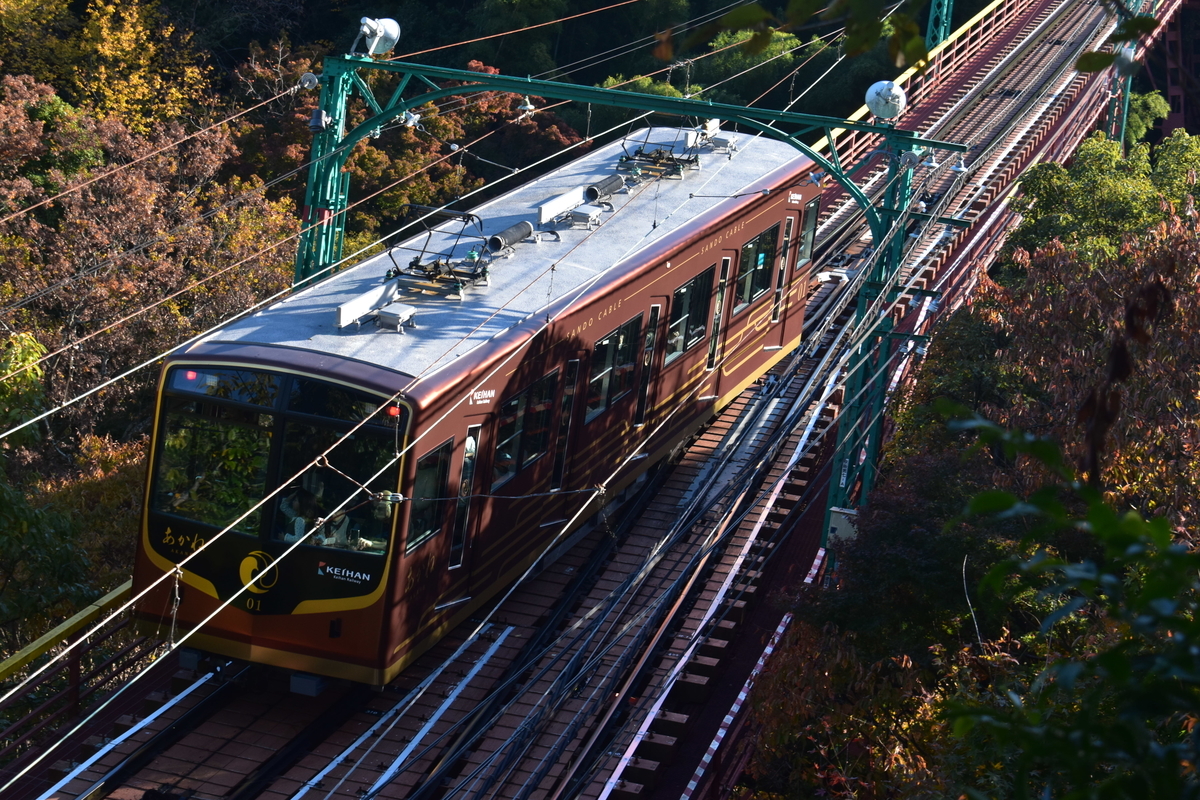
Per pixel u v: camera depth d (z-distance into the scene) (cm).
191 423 1248
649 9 5759
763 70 5384
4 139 3522
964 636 1480
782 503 2164
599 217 1694
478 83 1867
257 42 4950
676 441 1853
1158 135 6900
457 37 5762
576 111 5438
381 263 1515
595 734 1354
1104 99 5153
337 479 1205
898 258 1850
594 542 1761
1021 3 5862
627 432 1675
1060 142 4291
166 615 1272
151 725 1271
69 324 3014
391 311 1324
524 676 1439
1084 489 236
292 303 1374
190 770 1205
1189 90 6600
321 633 1222
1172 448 1527
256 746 1253
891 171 1797
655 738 1463
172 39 4912
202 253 3353
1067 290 1834
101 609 1383
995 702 1095
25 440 1498
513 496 1409
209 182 3894
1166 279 1599
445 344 1298
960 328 2423
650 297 1652
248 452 1232
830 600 1524
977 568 1467
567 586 1641
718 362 1927
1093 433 338
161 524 1262
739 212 1869
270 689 1355
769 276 2072
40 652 1286
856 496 2127
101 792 1159
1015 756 915
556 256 1567
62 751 1280
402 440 1185
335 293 1404
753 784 1548
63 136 3647
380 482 1191
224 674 1334
